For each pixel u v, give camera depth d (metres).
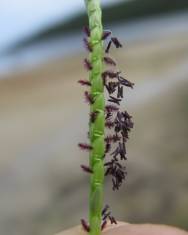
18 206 0.44
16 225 0.42
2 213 0.43
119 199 0.37
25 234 0.41
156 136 0.45
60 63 1.17
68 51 1.29
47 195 0.44
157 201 0.36
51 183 0.45
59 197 0.43
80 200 0.41
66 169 0.47
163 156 0.41
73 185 0.44
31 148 0.58
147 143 0.44
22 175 0.49
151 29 1.34
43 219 0.41
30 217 0.42
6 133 0.68
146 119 0.50
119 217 0.36
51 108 0.77
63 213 0.41
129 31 1.35
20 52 1.34
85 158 0.49
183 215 0.35
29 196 0.45
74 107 0.74
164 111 0.51
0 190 0.47
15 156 0.57
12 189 0.47
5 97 0.91
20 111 0.79
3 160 0.56
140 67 0.86
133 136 0.46
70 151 0.51
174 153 0.41
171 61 0.85
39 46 1.40
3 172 0.52
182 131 0.45
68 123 0.65
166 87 0.60
